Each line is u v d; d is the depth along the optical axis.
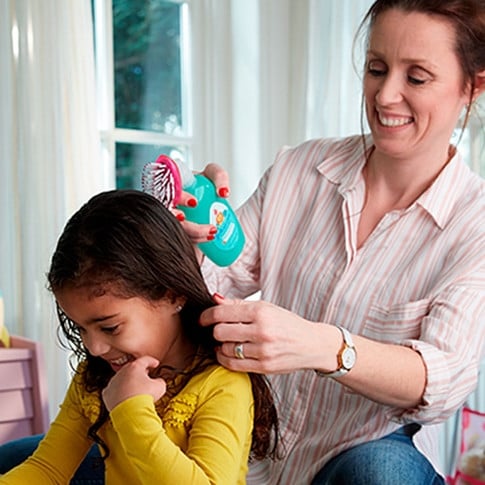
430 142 1.18
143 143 2.30
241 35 2.38
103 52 2.20
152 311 0.95
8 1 1.80
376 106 1.17
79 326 0.96
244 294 1.46
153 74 2.32
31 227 1.83
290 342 0.96
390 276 1.23
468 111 1.24
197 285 1.00
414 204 1.23
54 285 0.93
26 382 1.60
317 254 1.31
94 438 1.02
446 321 1.11
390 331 1.19
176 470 0.88
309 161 1.41
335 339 1.02
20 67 1.81
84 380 1.07
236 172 2.42
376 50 1.15
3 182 1.81
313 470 1.19
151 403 0.92
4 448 1.27
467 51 1.13
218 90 2.39
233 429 0.95
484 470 1.92
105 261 0.91
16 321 1.84
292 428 1.28
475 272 1.15
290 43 2.44
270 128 2.41
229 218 1.22
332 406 1.24
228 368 0.98
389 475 1.05
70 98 1.92
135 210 0.96
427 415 1.09
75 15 1.92
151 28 2.31
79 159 1.93
